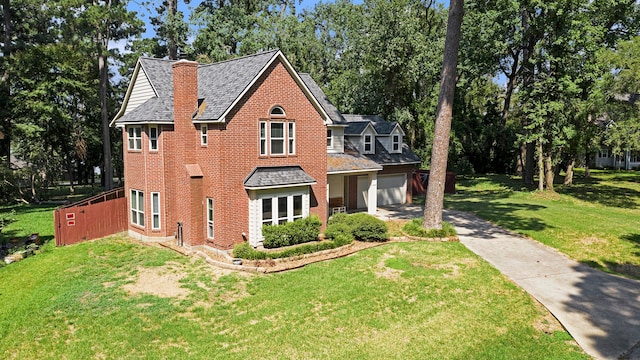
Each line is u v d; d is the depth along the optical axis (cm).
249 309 1315
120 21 3553
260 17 4347
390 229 2244
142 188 2161
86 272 1669
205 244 2014
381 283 1482
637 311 1239
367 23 4059
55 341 1133
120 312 1296
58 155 4941
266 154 1970
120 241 2161
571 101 3144
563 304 1296
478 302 1329
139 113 2103
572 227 2183
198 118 1927
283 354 1060
